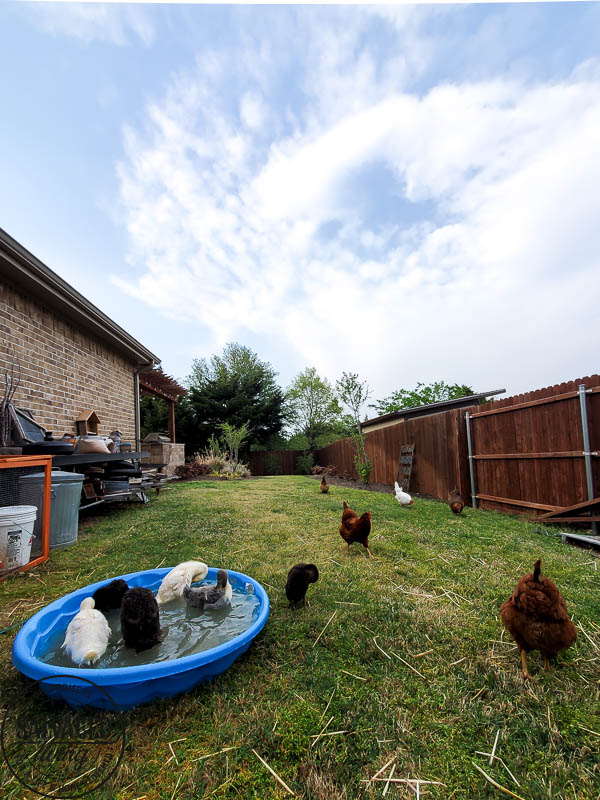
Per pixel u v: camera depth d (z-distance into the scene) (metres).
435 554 4.25
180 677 1.94
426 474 9.78
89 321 7.66
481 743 1.71
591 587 3.38
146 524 5.62
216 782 1.50
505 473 6.91
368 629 2.63
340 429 26.72
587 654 2.38
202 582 3.48
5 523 3.59
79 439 6.01
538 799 1.46
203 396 26.06
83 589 2.93
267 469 24.41
